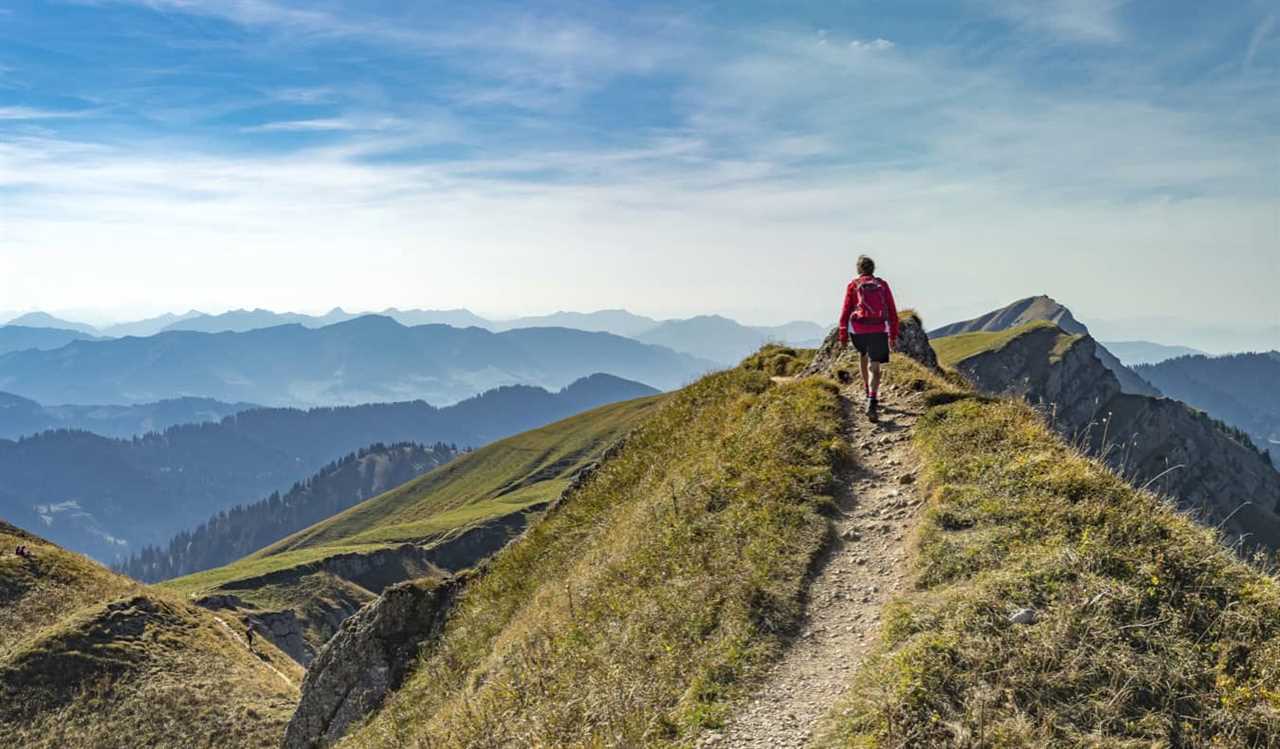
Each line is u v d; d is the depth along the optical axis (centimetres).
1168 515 1212
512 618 2378
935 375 2142
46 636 5656
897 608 1152
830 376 2255
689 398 2978
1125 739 885
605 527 2408
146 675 5531
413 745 1897
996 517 1302
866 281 1900
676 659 1250
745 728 1039
